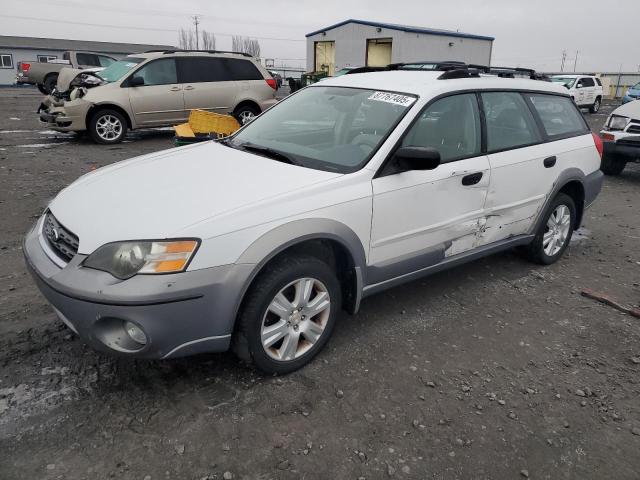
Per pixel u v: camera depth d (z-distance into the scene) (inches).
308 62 1472.7
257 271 101.9
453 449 97.2
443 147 138.9
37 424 96.6
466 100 146.9
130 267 93.6
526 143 163.8
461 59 1314.0
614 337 141.0
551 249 185.2
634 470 95.0
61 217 108.2
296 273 108.9
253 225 102.3
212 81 440.8
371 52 1298.0
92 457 90.0
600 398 114.4
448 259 146.1
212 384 110.8
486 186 147.9
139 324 93.1
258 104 462.3
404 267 132.4
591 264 193.9
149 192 111.0
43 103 434.0
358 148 128.8
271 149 136.6
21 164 322.7
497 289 166.6
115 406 102.6
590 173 190.2
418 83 144.3
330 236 112.3
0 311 136.1
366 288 126.9
